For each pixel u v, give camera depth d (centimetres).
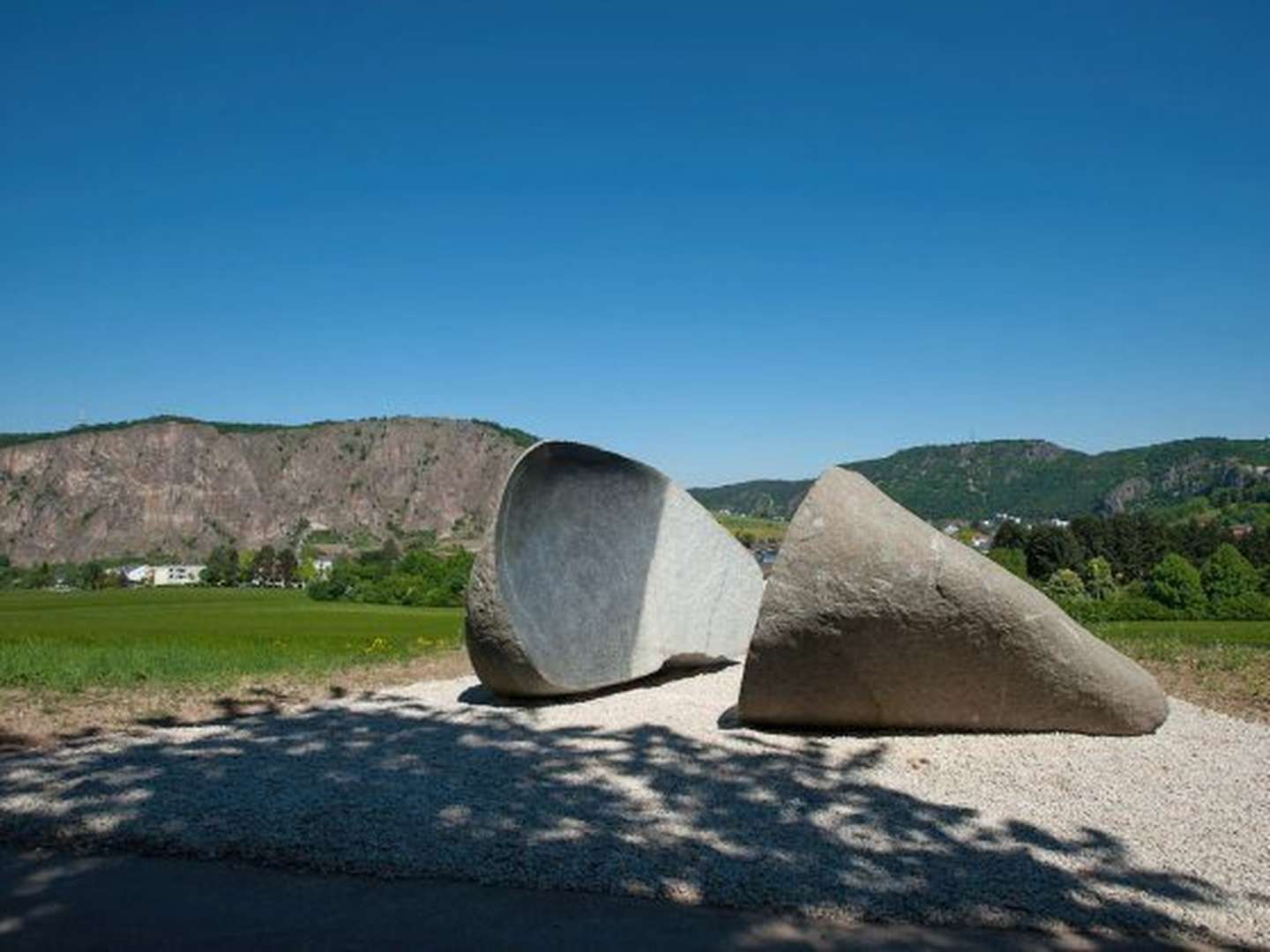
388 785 637
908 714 771
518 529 1017
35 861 504
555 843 523
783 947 409
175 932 420
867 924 436
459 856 505
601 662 1057
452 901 454
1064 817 584
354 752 738
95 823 552
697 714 899
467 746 764
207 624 2531
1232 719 877
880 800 609
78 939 412
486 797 610
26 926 425
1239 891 476
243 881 478
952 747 741
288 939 414
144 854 515
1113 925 437
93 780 643
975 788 641
